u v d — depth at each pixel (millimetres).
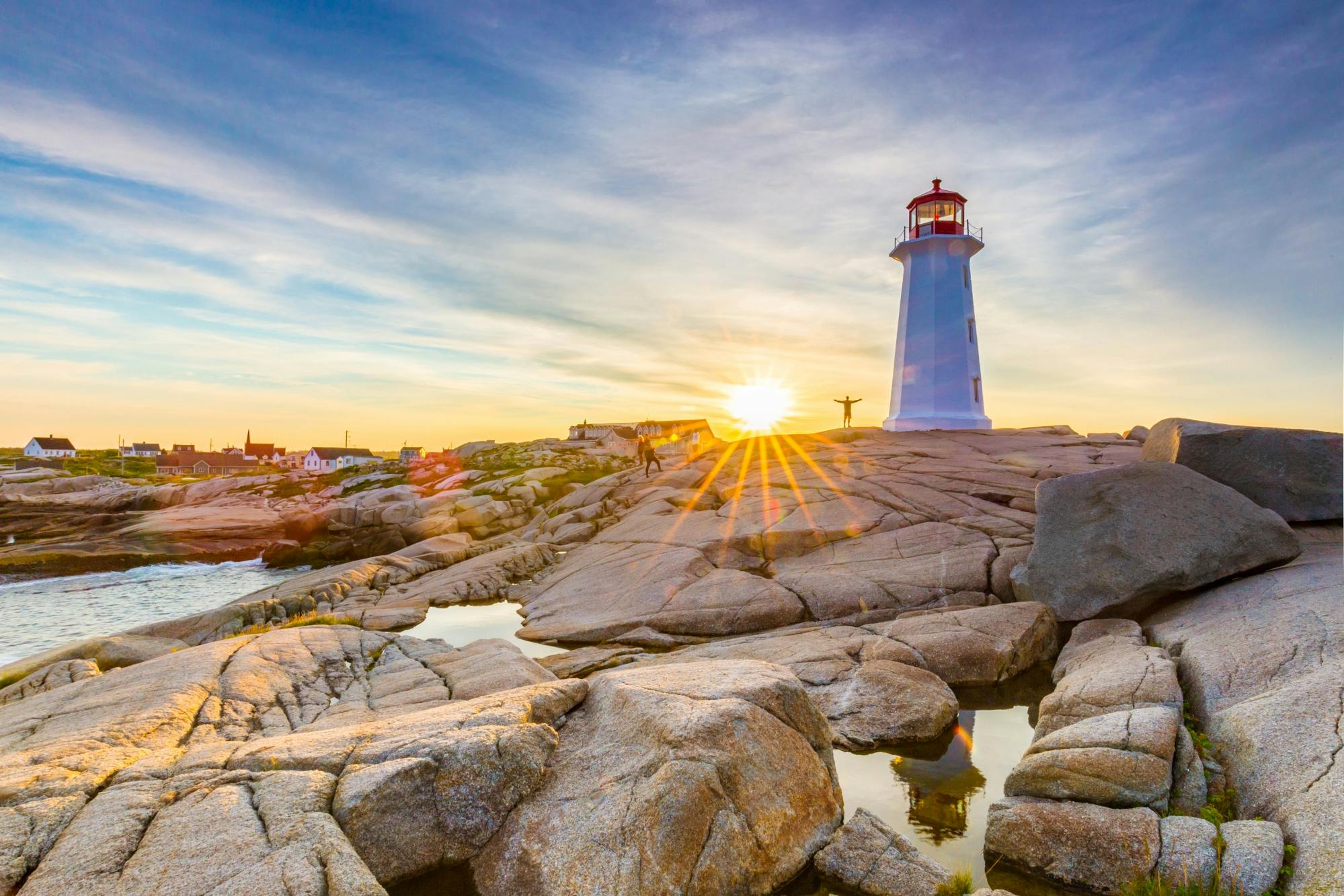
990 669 11750
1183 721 8234
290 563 35656
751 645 13398
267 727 9203
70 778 6707
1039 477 23094
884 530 19828
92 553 37625
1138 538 13305
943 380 38750
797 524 20734
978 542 17578
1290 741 6770
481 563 24078
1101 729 7598
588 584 19719
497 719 7465
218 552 39125
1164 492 13922
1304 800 6008
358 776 6555
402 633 16547
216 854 5602
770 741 7246
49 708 9484
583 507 32438
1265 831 5863
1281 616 10031
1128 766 6922
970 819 7605
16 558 35156
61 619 24531
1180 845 6023
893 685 10531
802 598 15961
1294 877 5375
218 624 18062
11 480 73812
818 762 7617
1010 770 8773
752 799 6734
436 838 6469
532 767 6984
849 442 34000
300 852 5648
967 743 9578
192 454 137500
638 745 7129
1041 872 6449
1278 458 15461
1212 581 12836
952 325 38844
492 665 11406
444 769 6668
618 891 5879
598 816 6449
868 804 7961
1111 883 6070
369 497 49969
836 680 11109
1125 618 13062
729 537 20453
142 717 8570
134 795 6414
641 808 6336
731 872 6289
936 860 6848
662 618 15922
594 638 15938
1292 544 13211
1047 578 14008
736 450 34812
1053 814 6750
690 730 6914
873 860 6621
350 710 9641
